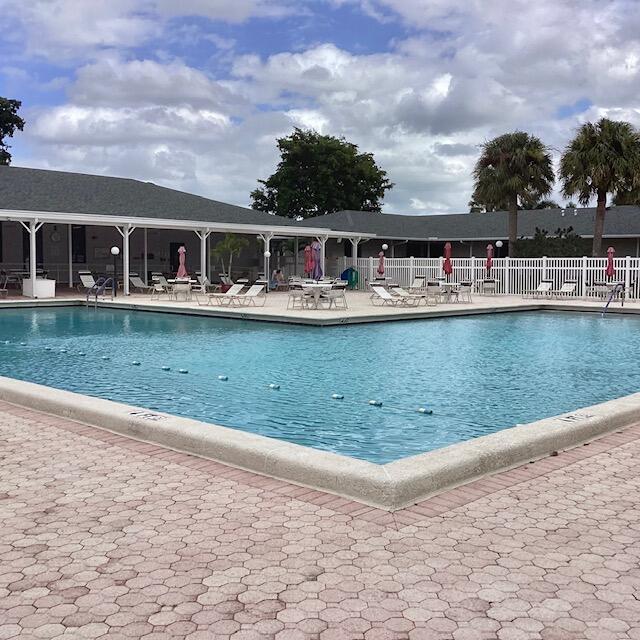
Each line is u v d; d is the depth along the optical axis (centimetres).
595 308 2117
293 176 5256
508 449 505
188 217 2719
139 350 1272
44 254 2992
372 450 620
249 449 501
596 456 539
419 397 856
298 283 2314
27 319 1847
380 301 2367
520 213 3950
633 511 417
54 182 2752
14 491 451
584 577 328
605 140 2797
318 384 941
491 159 3222
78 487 460
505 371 1052
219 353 1235
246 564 341
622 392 891
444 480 455
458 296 2594
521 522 398
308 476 463
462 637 276
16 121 4850
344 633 278
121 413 619
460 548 361
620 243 3397
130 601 303
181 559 347
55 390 736
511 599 306
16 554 352
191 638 274
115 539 372
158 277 2717
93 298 2317
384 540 372
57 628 281
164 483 470
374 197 5422
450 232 3828
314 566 339
